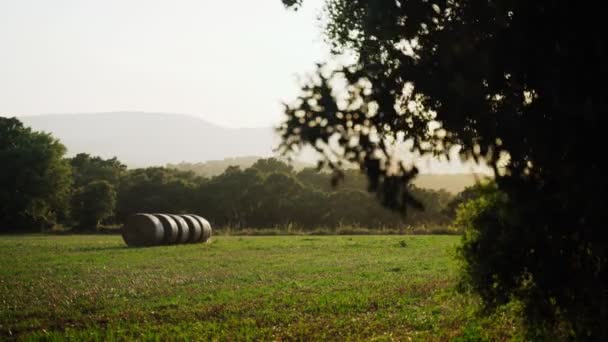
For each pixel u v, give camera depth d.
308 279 21.31
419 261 27.88
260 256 32.12
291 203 77.12
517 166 6.51
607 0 5.93
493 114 6.45
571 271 6.70
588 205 6.10
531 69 6.38
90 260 30.00
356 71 6.75
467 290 8.09
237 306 15.43
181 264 27.61
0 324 13.74
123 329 12.83
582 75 6.08
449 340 11.13
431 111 7.00
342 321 13.23
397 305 15.25
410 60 6.74
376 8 6.74
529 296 7.26
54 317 14.60
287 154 6.58
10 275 23.47
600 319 6.69
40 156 80.00
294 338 11.66
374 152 6.58
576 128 6.07
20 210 77.88
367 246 38.88
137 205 84.81
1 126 84.25
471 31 6.56
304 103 6.58
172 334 12.13
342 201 74.00
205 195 81.81
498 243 6.98
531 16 6.20
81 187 84.44
